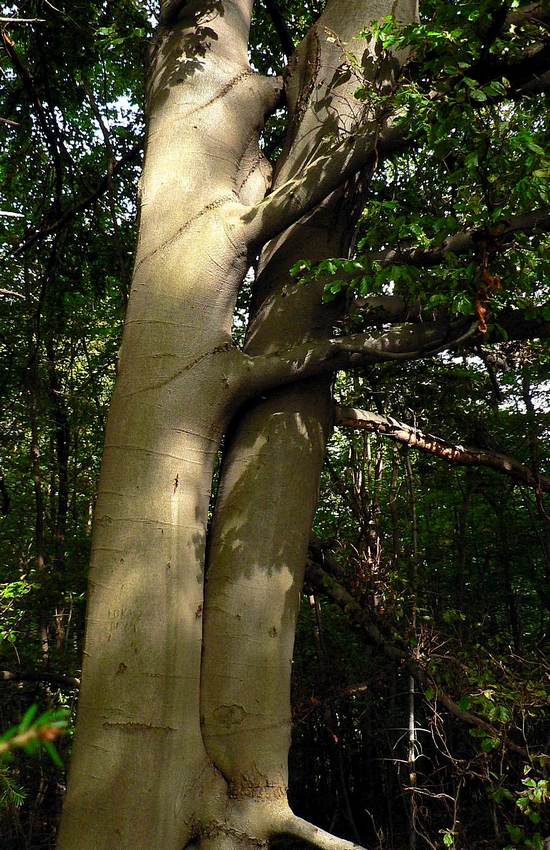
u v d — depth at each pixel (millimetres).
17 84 7578
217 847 3570
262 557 4004
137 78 7125
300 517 4164
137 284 4195
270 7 6750
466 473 7254
